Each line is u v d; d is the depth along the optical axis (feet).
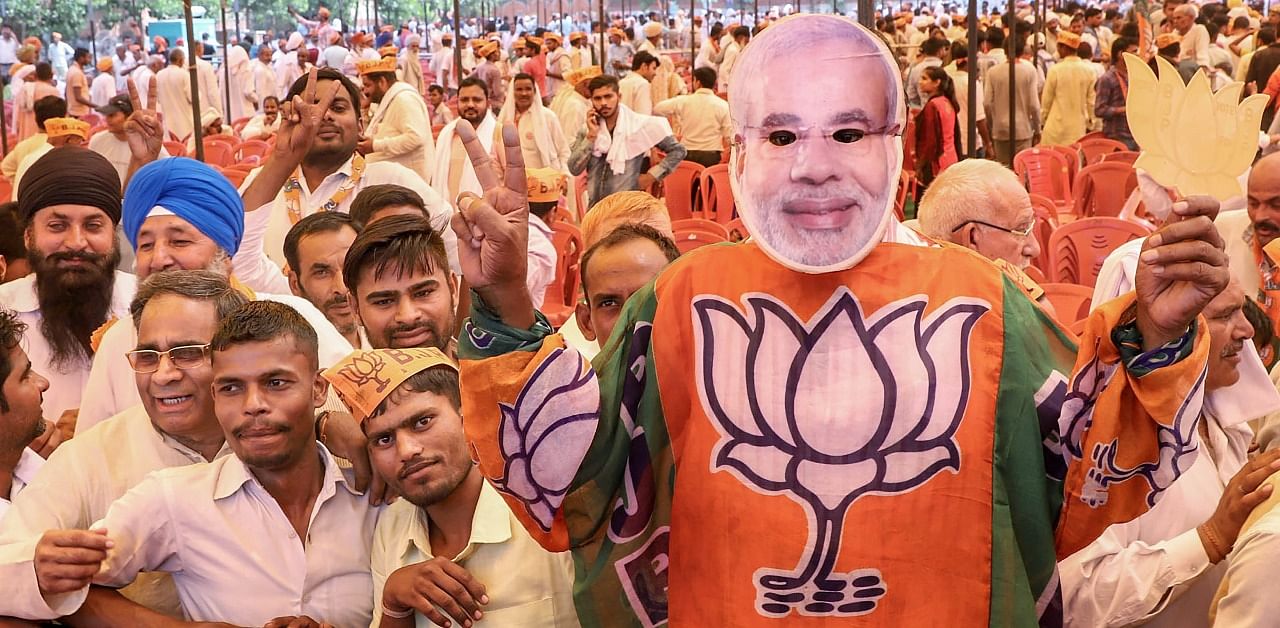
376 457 7.05
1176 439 4.79
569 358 5.00
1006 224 10.70
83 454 8.09
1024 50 41.75
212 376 7.91
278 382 7.20
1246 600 6.22
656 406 5.15
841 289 4.97
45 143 28.19
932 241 5.34
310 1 95.20
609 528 5.33
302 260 11.02
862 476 4.89
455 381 7.14
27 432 8.30
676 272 5.21
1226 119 5.20
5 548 7.02
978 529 4.87
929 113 30.94
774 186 4.89
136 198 10.48
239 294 8.32
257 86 66.59
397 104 24.00
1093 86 39.68
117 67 75.56
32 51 60.54
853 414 4.89
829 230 4.87
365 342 11.09
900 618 4.87
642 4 99.71
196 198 10.50
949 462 4.87
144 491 7.41
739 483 4.98
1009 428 4.91
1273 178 10.78
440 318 9.02
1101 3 88.89
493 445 5.05
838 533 4.87
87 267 11.00
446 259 9.23
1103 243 19.07
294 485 7.49
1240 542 6.35
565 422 5.03
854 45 4.86
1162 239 4.54
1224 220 12.41
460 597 6.84
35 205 10.93
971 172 10.89
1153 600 7.11
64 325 11.01
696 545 5.07
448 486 7.02
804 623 4.93
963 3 102.99
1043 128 40.34
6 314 8.17
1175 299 4.56
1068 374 5.03
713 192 28.02
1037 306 5.17
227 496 7.43
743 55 4.91
